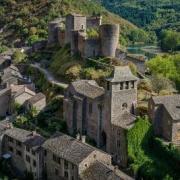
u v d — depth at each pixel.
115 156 130.75
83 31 191.38
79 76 173.00
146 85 159.25
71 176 120.88
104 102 134.50
